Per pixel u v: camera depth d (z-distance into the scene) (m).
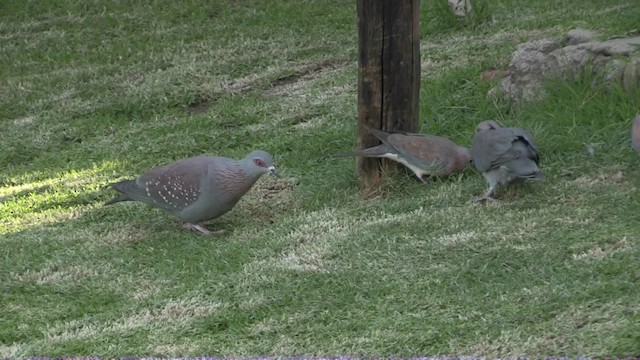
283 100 16.88
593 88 13.63
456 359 8.44
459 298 9.55
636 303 8.87
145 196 12.03
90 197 13.70
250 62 18.98
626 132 12.60
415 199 12.06
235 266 10.96
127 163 15.00
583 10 18.62
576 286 9.37
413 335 8.94
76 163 15.40
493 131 11.56
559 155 12.55
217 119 16.39
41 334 9.88
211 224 12.35
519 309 9.12
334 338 9.12
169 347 9.27
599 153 12.37
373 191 12.54
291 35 20.31
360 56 12.45
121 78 19.00
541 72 14.44
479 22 19.00
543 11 19.28
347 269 10.48
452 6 19.27
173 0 23.09
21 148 16.36
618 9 17.94
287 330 9.42
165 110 17.44
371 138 12.61
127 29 21.78
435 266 10.27
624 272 9.48
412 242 10.91
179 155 15.13
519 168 11.16
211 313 9.91
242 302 10.08
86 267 11.36
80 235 12.34
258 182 13.53
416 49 12.47
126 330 9.74
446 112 14.73
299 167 13.90
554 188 11.75
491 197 11.76
